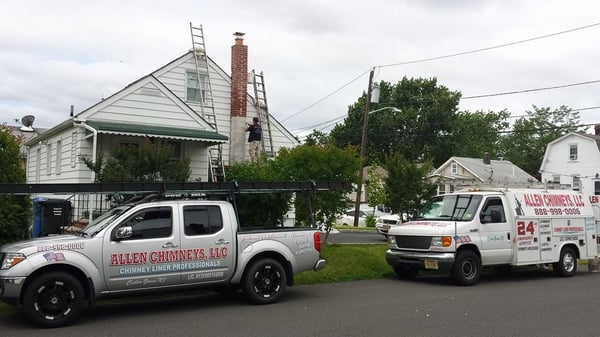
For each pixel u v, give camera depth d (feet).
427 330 25.98
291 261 33.83
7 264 26.40
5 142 38.70
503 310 31.22
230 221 32.19
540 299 35.22
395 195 66.39
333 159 49.21
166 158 43.04
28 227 38.96
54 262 26.71
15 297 26.07
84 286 28.07
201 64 74.28
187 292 36.19
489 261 43.27
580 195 51.88
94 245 27.96
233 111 74.08
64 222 48.26
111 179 41.57
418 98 203.31
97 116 59.26
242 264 32.04
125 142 61.31
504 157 253.65
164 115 62.95
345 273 44.27
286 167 49.42
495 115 247.70
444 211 45.37
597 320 28.60
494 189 46.73
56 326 26.53
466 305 32.73
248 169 49.60
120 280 28.48
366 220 114.73
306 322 27.58
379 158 197.06
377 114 198.59
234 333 25.22
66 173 63.41
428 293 37.42
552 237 47.70
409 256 42.93
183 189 32.17
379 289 39.14
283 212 48.47
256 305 32.42
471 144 225.76
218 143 65.41
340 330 25.84
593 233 51.72
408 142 199.11
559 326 27.09
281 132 78.43
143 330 25.88
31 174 85.81
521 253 45.14
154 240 29.53
